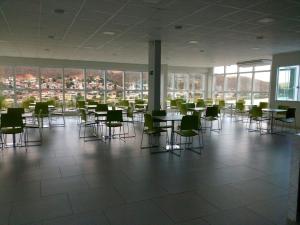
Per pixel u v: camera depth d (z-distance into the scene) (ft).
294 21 17.21
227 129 29.40
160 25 18.83
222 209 9.68
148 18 17.02
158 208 9.72
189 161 16.06
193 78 53.78
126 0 13.52
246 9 14.75
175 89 52.29
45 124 31.65
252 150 19.04
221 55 34.55
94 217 9.00
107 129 27.71
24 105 31.83
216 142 21.91
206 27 19.21
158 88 25.08
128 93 47.62
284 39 23.40
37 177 12.85
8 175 13.08
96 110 27.02
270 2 13.47
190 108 29.76
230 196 10.85
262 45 26.68
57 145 20.04
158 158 16.69
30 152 17.76
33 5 14.46
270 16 16.08
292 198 8.95
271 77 34.55
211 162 15.87
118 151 18.39
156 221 8.77
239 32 20.68
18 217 8.95
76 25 19.01
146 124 18.94
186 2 13.69
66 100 42.73
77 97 40.83
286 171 14.17
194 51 31.14
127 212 9.38
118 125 21.22
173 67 50.70
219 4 13.94
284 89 33.01
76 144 20.51
